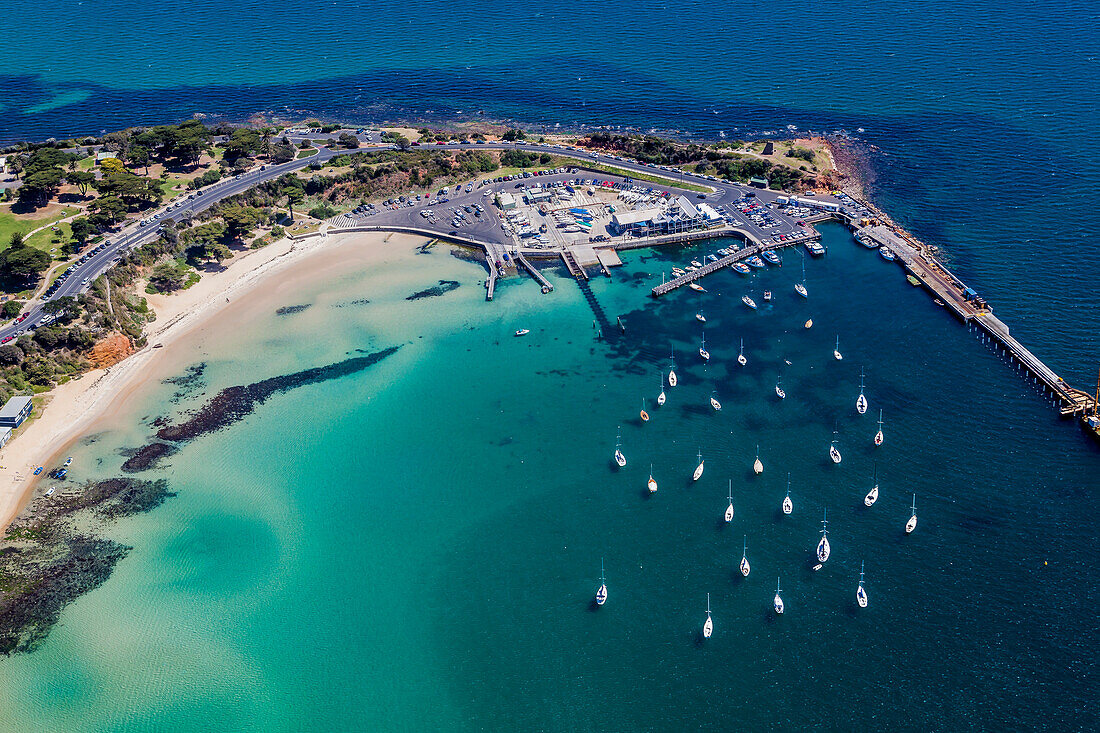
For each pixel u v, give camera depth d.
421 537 184.12
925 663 153.00
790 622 161.38
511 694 152.88
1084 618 158.50
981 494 184.75
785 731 144.50
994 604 162.00
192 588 175.62
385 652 161.38
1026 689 148.00
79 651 164.75
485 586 172.38
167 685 158.25
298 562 180.12
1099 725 142.12
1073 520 177.50
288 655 162.12
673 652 157.75
